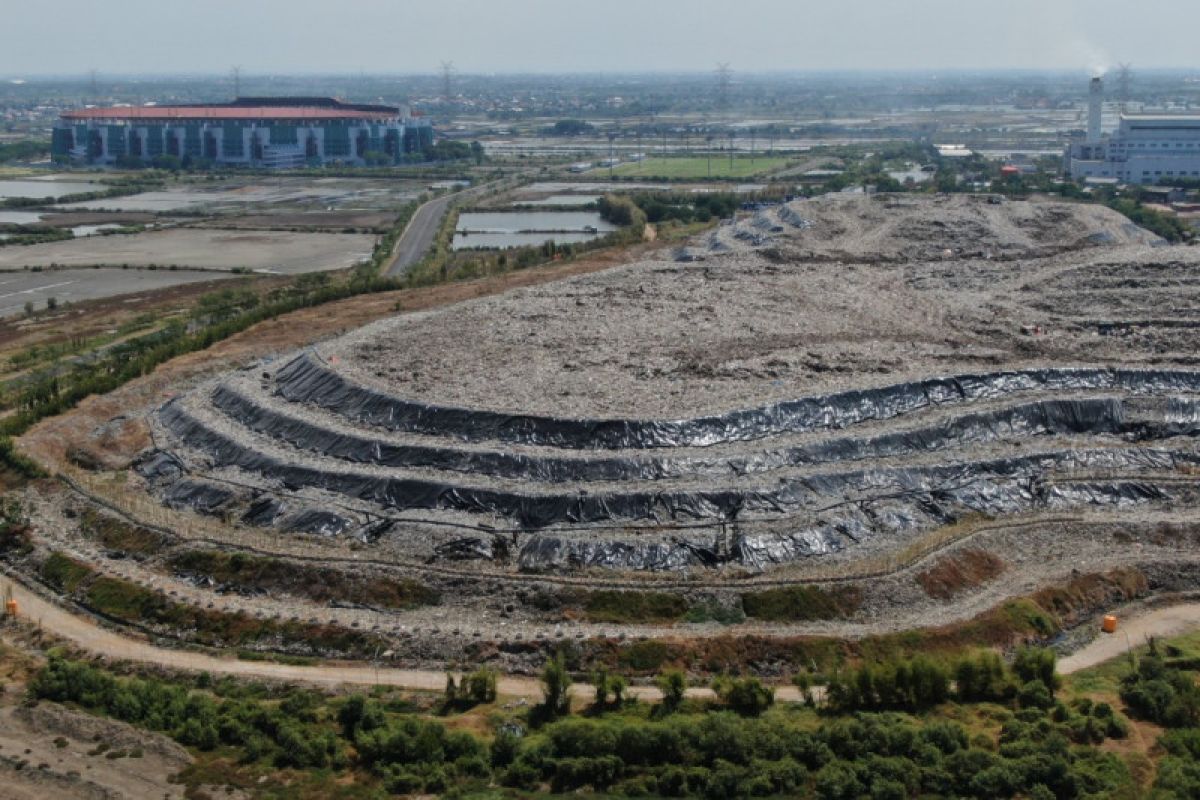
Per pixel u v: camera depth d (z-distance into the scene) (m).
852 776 67.12
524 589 87.62
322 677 80.69
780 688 78.94
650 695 77.75
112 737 72.94
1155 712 73.81
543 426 106.25
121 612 89.19
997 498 102.31
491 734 73.19
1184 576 93.56
